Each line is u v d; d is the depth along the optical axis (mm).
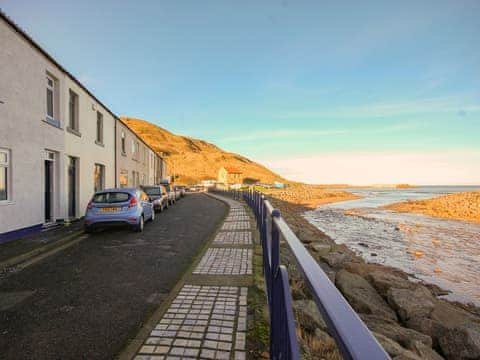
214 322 3301
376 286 6883
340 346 831
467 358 4176
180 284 4500
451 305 7023
